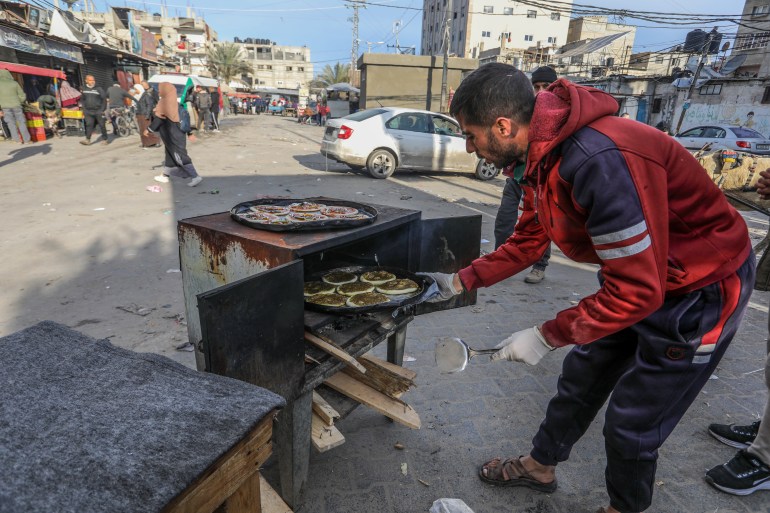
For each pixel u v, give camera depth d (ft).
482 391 8.39
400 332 7.16
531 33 180.96
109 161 29.99
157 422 3.14
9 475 2.62
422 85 68.08
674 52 68.64
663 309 4.24
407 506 5.88
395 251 7.42
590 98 3.68
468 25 177.58
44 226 16.31
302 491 5.67
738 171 7.49
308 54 278.05
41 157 30.58
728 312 4.18
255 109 140.46
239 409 3.34
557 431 5.72
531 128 3.73
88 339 4.19
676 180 3.76
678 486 6.40
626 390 4.63
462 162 31.01
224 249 5.58
